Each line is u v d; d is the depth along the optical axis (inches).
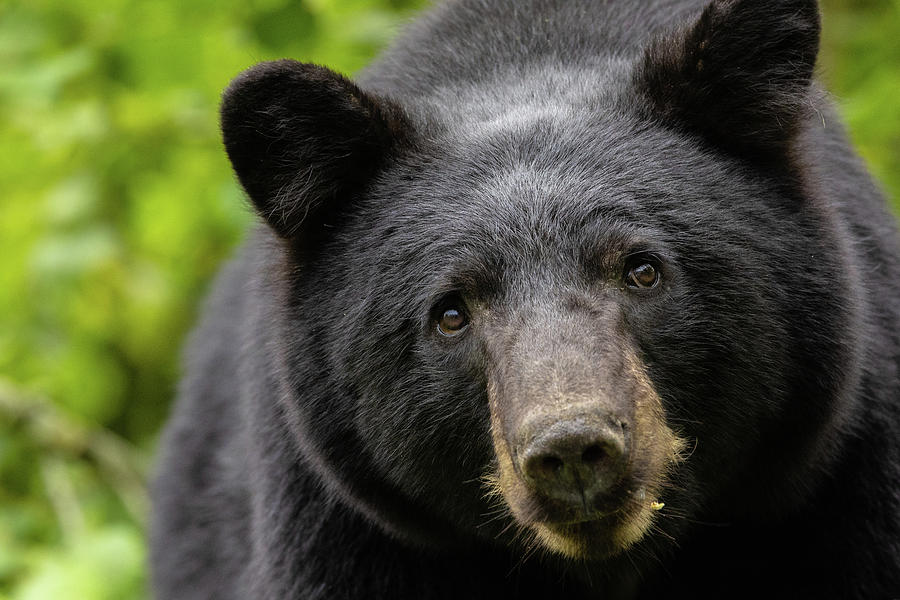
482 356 281.6
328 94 301.3
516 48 339.9
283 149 304.8
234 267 425.4
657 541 305.1
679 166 294.4
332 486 319.3
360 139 306.3
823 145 331.3
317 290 310.2
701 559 327.0
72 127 524.1
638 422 262.2
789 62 296.0
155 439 567.2
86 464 522.3
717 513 316.8
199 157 534.9
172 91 491.8
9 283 568.4
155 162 537.3
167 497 442.3
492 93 325.7
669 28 321.7
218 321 423.8
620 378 260.7
